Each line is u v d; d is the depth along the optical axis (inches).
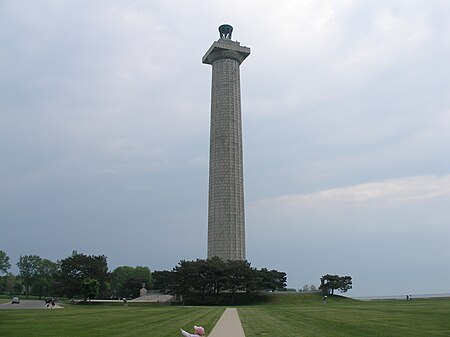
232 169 4562.0
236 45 4872.0
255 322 1487.5
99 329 1270.9
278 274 4234.7
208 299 3998.5
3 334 1134.4
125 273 7057.1
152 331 1203.9
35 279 6599.4
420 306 2603.3
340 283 4286.4
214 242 4416.8
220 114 4697.3
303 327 1286.9
